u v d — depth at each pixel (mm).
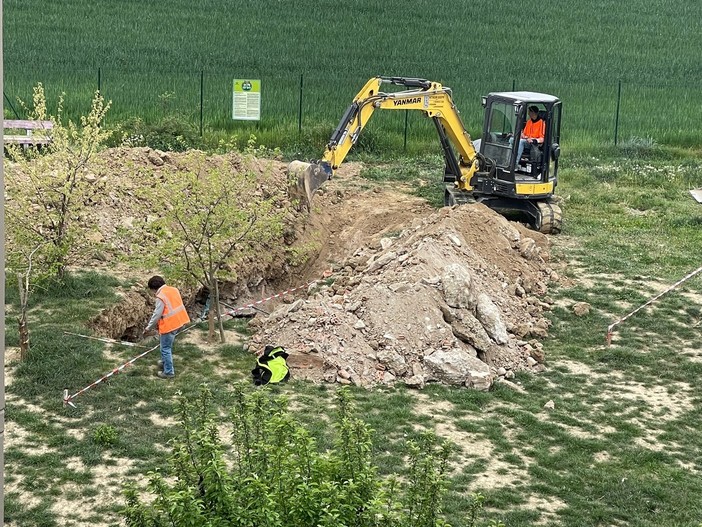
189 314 19047
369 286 16969
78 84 35969
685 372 16484
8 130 26172
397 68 43000
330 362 15352
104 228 19531
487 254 19578
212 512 8977
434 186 27484
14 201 17078
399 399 14750
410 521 9172
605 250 22359
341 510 8969
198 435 9523
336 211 24797
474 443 13625
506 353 16469
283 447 9484
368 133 31344
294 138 31344
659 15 58719
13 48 41656
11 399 13844
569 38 51938
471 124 34344
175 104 34250
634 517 12000
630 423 14586
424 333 16031
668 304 19234
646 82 43969
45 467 12258
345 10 54312
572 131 34875
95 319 16453
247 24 49781
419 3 57250
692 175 29250
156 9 51625
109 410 13781
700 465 13438
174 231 16375
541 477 12852
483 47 48562
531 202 23609
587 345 17547
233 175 17312
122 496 11773
